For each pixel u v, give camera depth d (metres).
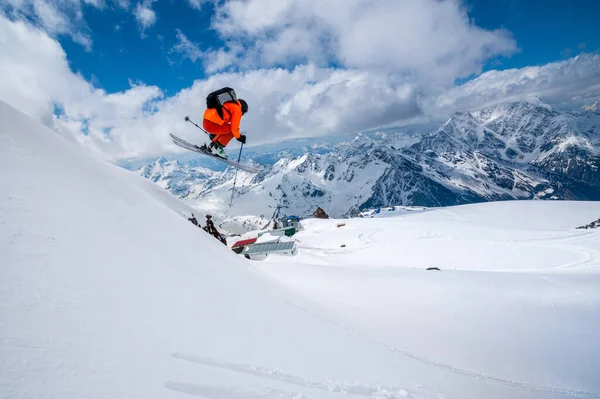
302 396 3.53
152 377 2.73
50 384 2.09
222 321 4.89
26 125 6.95
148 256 5.53
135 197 8.34
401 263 47.50
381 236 65.19
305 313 9.28
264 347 4.72
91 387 2.26
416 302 18.25
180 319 4.16
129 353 2.92
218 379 3.19
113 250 4.81
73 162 7.11
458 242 54.50
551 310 17.38
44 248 3.73
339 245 62.41
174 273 5.59
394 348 11.09
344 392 4.28
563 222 88.69
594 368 12.47
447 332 14.98
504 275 24.94
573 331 15.22
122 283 4.12
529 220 93.06
